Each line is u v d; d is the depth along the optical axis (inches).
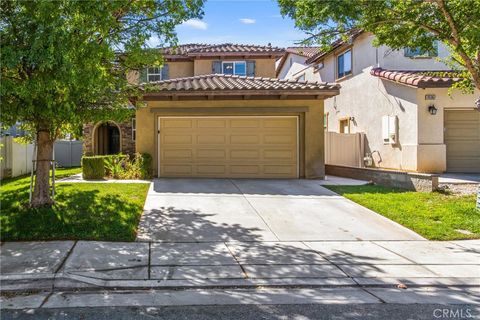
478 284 219.0
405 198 437.7
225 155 614.5
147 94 561.0
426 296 202.4
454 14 365.1
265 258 254.4
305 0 343.3
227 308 184.2
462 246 285.9
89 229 298.0
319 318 174.4
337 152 745.0
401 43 406.9
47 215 328.2
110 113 340.8
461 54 374.3
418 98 594.6
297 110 608.4
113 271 225.5
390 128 657.6
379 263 248.4
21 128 360.8
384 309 184.9
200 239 293.4
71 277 213.2
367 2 347.6
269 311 181.3
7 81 261.7
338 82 864.3
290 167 617.6
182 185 528.1
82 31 260.8
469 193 456.8
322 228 330.6
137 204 394.0
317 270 234.5
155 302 190.5
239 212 382.0
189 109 604.7
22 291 203.2
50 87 262.2
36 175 357.7
